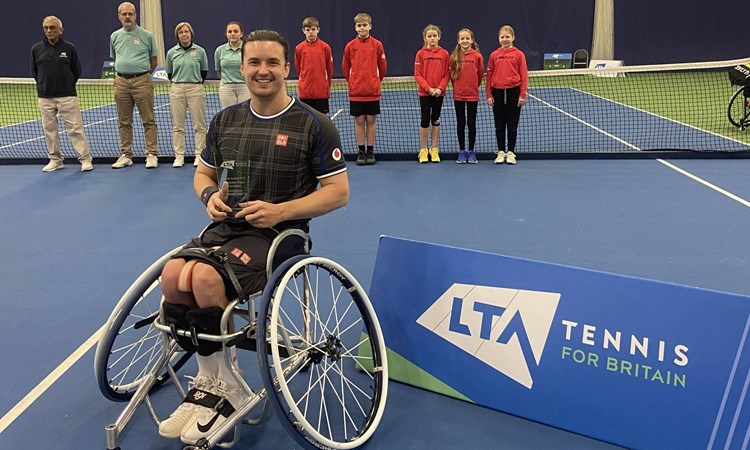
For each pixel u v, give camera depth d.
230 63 7.65
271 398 2.20
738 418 2.23
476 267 2.79
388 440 2.52
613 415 2.47
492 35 18.59
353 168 7.60
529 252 4.55
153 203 6.07
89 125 11.45
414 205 5.86
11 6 17.86
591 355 2.53
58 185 6.82
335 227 5.20
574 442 2.50
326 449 2.36
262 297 2.24
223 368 2.49
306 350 2.54
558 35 18.67
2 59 18.22
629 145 8.70
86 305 3.78
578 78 18.34
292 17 18.25
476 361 2.77
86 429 2.61
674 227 5.09
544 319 2.63
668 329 2.39
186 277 2.29
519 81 7.47
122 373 2.92
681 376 2.35
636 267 4.24
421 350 2.89
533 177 6.96
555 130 10.12
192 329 2.31
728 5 18.27
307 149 2.58
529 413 2.64
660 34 18.61
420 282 2.91
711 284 3.95
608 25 18.52
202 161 2.78
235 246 2.44
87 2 17.92
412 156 8.08
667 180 6.70
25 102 14.97
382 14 18.34
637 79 17.86
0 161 7.91
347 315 3.58
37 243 4.92
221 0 18.08
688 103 13.02
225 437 2.57
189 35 7.57
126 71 7.51
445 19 18.45
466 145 9.12
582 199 6.00
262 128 2.59
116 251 4.73
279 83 2.56
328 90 7.82
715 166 7.35
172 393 2.89
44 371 3.04
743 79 9.03
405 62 18.66
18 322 3.55
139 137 10.09
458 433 2.56
